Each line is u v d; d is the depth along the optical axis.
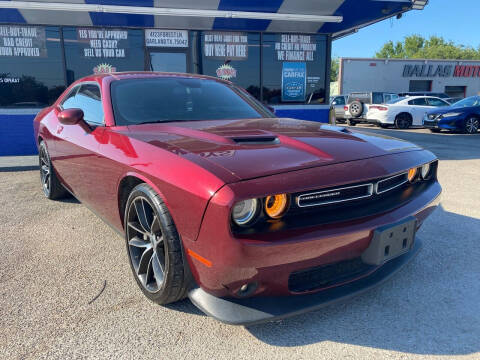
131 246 2.24
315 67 8.62
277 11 7.52
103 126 2.60
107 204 2.48
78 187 3.03
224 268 1.53
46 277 2.43
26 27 7.00
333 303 1.76
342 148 1.96
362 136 2.31
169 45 7.72
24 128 7.09
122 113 2.60
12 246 2.92
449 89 30.55
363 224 1.71
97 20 7.10
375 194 1.84
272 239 1.52
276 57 8.30
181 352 1.72
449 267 2.54
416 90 30.00
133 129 2.38
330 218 1.68
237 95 3.25
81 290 2.26
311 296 1.77
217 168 1.60
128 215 2.19
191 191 1.58
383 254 1.78
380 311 2.04
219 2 7.05
